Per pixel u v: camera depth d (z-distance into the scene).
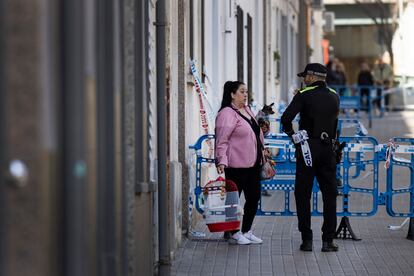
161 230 14.13
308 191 16.86
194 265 15.70
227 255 16.56
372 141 18.02
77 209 8.52
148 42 13.41
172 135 16.61
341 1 95.19
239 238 17.56
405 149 17.91
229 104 17.38
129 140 11.79
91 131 9.13
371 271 15.39
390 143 17.81
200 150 18.45
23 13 8.16
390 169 17.97
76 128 8.53
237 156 17.27
